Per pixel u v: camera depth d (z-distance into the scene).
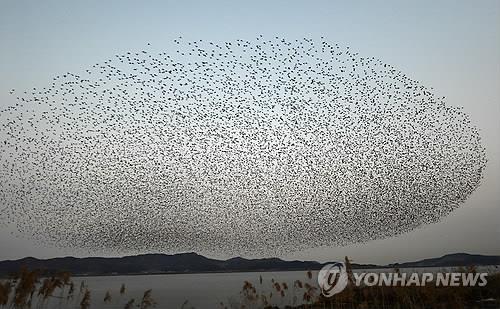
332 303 30.84
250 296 32.12
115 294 79.06
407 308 28.55
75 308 41.16
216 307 46.66
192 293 78.81
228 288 99.44
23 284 25.22
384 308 28.78
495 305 27.48
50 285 26.25
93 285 133.88
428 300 29.02
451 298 28.83
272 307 33.25
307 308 31.64
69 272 27.58
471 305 28.06
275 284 32.66
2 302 24.22
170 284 139.00
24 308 25.52
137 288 109.88
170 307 47.34
